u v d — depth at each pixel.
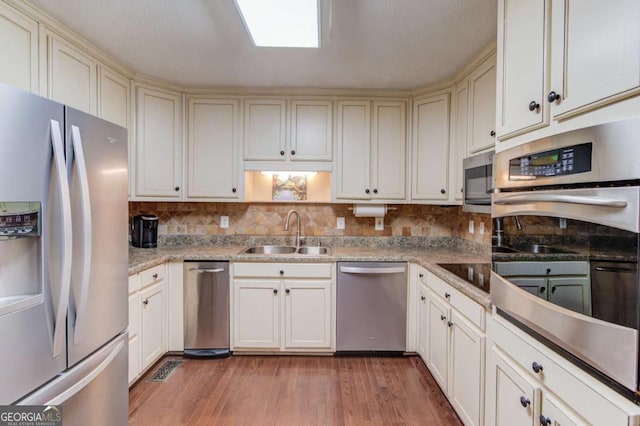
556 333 0.91
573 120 0.89
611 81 0.76
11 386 0.97
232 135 2.72
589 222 0.79
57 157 1.10
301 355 2.55
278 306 2.50
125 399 1.54
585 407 0.82
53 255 1.10
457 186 2.44
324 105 2.72
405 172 2.73
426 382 2.17
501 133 1.26
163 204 2.96
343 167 2.74
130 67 2.31
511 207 1.13
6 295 1.02
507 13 1.23
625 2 0.72
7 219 0.97
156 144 2.57
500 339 1.27
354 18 1.67
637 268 0.68
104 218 1.37
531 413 1.04
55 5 1.59
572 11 0.89
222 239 2.99
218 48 2.02
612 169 0.74
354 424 1.76
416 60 2.16
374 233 3.01
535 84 1.05
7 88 0.96
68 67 1.85
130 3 1.58
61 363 1.14
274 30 1.79
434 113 2.59
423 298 2.33
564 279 0.88
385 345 2.52
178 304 2.49
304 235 3.01
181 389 2.08
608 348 0.75
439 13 1.63
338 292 2.50
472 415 1.52
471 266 2.10
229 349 2.51
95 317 1.32
